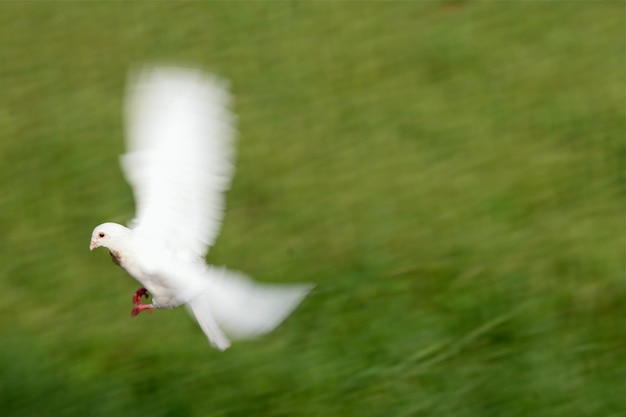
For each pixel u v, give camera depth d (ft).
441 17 66.13
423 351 39.55
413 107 58.49
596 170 51.44
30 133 60.44
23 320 44.91
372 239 47.98
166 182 25.30
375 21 66.33
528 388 37.52
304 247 48.03
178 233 25.05
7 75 66.33
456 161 53.67
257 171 54.70
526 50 62.28
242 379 38.96
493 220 48.39
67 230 51.65
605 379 37.60
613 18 64.13
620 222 46.96
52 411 39.65
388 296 43.21
